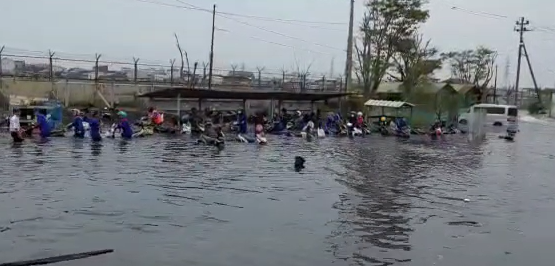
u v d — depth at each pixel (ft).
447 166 73.00
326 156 78.95
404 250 32.89
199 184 52.39
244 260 29.84
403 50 167.73
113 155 70.64
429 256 31.83
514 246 34.73
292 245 32.99
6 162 61.77
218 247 32.09
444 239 35.81
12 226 35.22
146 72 127.13
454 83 181.78
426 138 120.88
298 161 66.44
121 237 33.47
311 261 30.07
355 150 88.79
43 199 43.32
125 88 120.67
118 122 96.53
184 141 92.02
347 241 34.37
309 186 53.52
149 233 34.58
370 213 42.68
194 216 39.52
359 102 147.13
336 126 120.67
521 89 258.78
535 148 103.35
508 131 136.05
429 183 58.34
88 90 116.06
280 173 61.16
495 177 64.54
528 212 45.27
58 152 71.67
